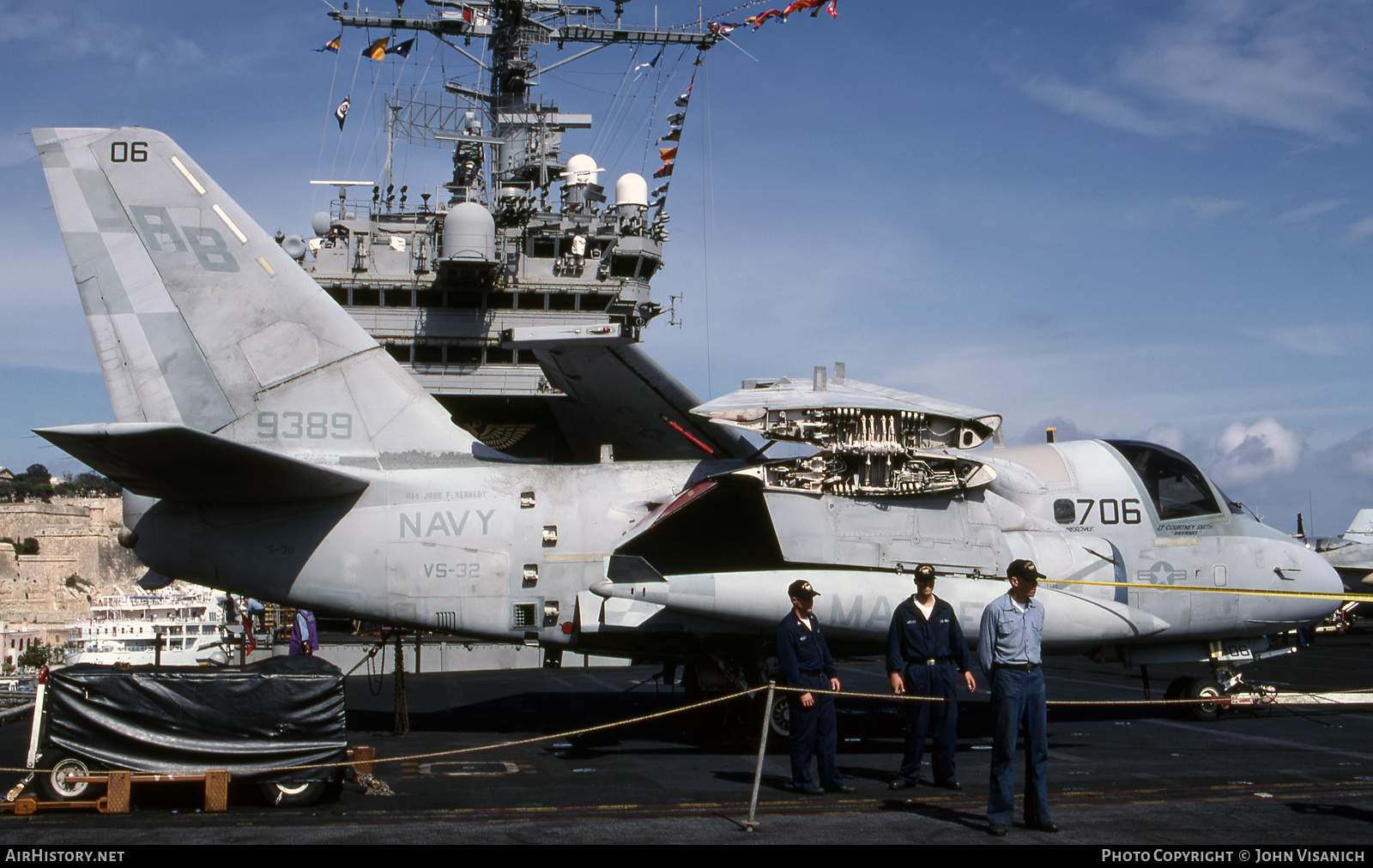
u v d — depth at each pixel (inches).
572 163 1248.2
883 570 427.5
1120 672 795.4
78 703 291.7
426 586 442.0
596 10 1262.3
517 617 443.5
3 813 284.4
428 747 412.2
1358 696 570.6
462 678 756.6
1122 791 315.0
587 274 1194.0
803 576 415.8
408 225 1172.5
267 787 294.5
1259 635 498.6
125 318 454.0
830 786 321.1
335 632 957.8
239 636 669.9
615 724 336.8
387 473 452.8
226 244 462.0
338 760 302.7
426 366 1177.4
